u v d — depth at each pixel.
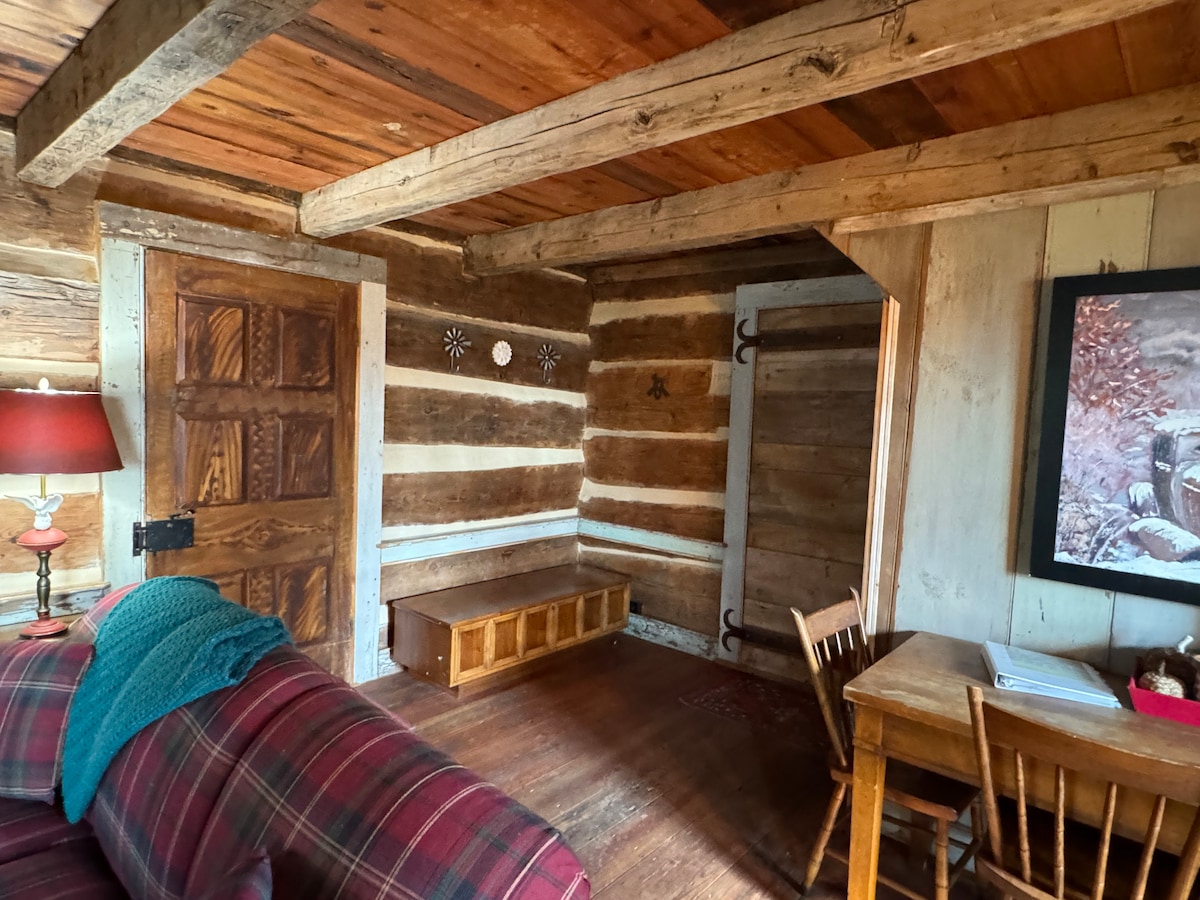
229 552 2.83
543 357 4.16
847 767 1.99
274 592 3.00
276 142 2.38
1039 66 1.70
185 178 2.64
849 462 3.38
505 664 3.44
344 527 3.24
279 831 1.18
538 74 1.83
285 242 2.91
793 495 3.58
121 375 2.48
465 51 1.71
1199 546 1.80
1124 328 1.90
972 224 2.18
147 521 2.59
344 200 2.76
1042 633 2.09
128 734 1.59
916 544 2.31
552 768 2.71
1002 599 2.15
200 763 1.42
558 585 3.91
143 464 2.56
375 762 1.20
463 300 3.70
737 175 2.59
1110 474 1.93
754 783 2.67
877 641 2.40
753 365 3.70
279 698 1.46
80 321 2.41
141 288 2.52
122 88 1.60
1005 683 1.78
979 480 2.18
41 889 1.42
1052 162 1.99
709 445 3.95
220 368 2.76
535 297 4.11
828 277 3.43
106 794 1.58
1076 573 1.99
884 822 2.38
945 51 1.36
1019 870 1.54
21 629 2.28
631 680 3.62
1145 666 1.79
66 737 1.70
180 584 1.97
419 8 1.52
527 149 2.07
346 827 1.12
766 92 1.58
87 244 2.44
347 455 3.22
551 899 0.98
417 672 3.37
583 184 2.72
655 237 2.92
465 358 3.73
